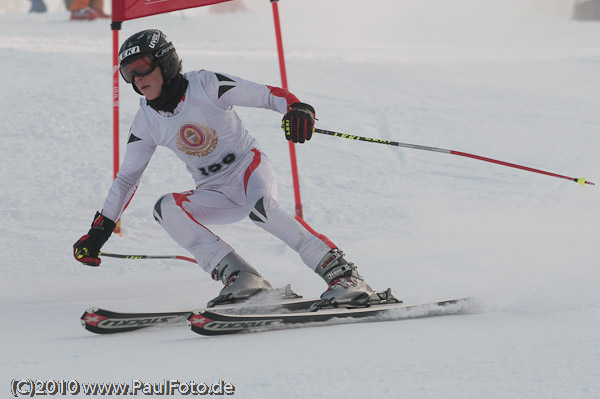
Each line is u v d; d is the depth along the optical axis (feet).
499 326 37.32
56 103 120.47
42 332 39.24
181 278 58.23
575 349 31.86
